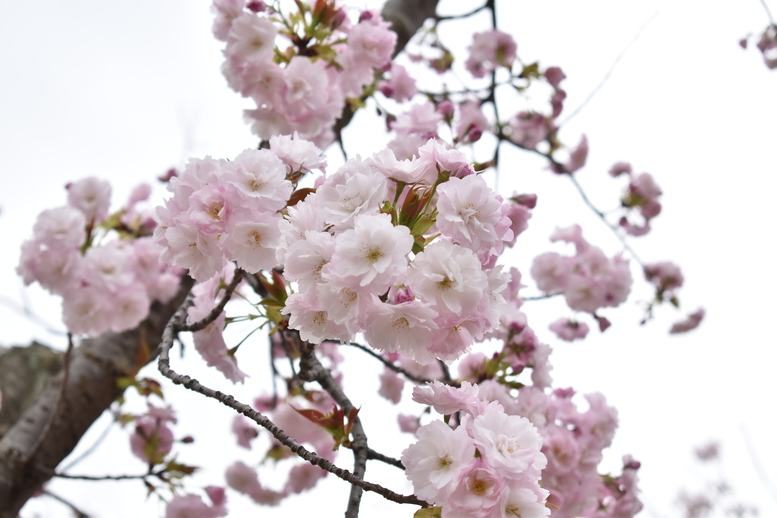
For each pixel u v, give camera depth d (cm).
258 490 199
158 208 125
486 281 117
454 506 116
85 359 168
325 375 140
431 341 119
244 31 148
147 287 181
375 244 117
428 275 117
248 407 123
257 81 149
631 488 154
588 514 154
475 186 119
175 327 134
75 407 162
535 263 202
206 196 122
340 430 131
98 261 165
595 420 151
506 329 150
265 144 152
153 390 159
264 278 134
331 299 117
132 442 177
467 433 117
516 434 118
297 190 126
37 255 158
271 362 176
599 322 202
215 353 136
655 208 240
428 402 121
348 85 157
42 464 156
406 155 149
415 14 213
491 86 226
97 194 176
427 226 121
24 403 208
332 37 156
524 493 115
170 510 159
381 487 119
